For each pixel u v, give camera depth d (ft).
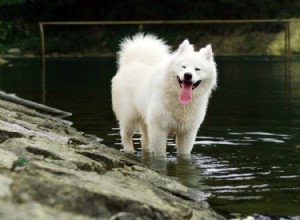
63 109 46.78
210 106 48.01
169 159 28.45
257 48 122.72
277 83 65.98
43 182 14.62
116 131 36.29
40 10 144.05
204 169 26.03
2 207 12.77
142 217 15.38
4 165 16.42
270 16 130.41
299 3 132.67
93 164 20.62
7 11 141.69
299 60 101.86
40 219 12.69
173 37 133.39
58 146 22.68
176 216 16.47
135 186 18.93
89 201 14.69
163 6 139.44
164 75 28.81
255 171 25.48
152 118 29.04
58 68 95.96
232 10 133.90
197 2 137.69
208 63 28.89
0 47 127.95
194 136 29.60
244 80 70.54
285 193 21.77
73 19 142.72
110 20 141.49
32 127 28.63
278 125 37.76
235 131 35.76
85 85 68.33
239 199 20.97
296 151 29.71
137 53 32.71
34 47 133.39
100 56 127.13
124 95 31.42
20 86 67.36
